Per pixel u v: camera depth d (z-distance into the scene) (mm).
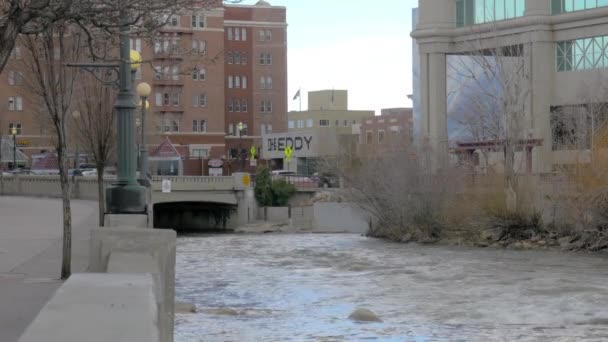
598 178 34719
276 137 105938
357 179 44844
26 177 58250
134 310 3691
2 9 13086
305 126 154375
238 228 65938
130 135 19656
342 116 154375
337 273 27750
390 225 44719
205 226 70562
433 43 73062
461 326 16406
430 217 42031
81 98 27000
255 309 18906
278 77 119062
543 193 38031
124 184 19719
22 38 18672
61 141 14969
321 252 37156
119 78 19594
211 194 65688
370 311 17516
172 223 72000
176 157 57719
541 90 66312
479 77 65438
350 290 22719
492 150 49500
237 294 21969
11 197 54344
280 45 118875
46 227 27297
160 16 14750
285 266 30594
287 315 17812
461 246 38781
